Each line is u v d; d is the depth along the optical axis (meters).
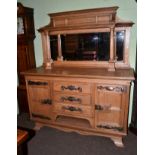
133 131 2.18
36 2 2.39
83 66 2.28
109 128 1.89
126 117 1.78
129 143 1.98
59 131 2.29
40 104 2.18
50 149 1.91
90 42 2.20
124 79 1.66
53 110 2.12
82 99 1.91
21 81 2.70
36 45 2.58
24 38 2.43
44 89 2.09
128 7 1.96
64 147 1.94
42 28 2.33
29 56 2.51
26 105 2.76
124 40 2.05
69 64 2.35
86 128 2.00
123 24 1.97
